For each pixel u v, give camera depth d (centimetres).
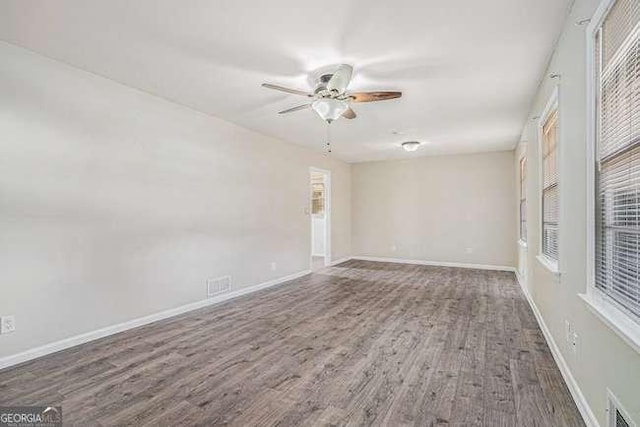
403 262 739
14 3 194
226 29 222
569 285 216
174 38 234
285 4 195
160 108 353
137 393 210
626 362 134
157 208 351
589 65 172
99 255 300
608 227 159
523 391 213
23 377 229
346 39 233
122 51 253
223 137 434
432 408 194
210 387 218
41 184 262
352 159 744
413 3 194
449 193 695
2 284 242
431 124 450
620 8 143
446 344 290
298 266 589
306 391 213
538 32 224
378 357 264
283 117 420
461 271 636
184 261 381
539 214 335
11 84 245
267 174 516
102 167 302
